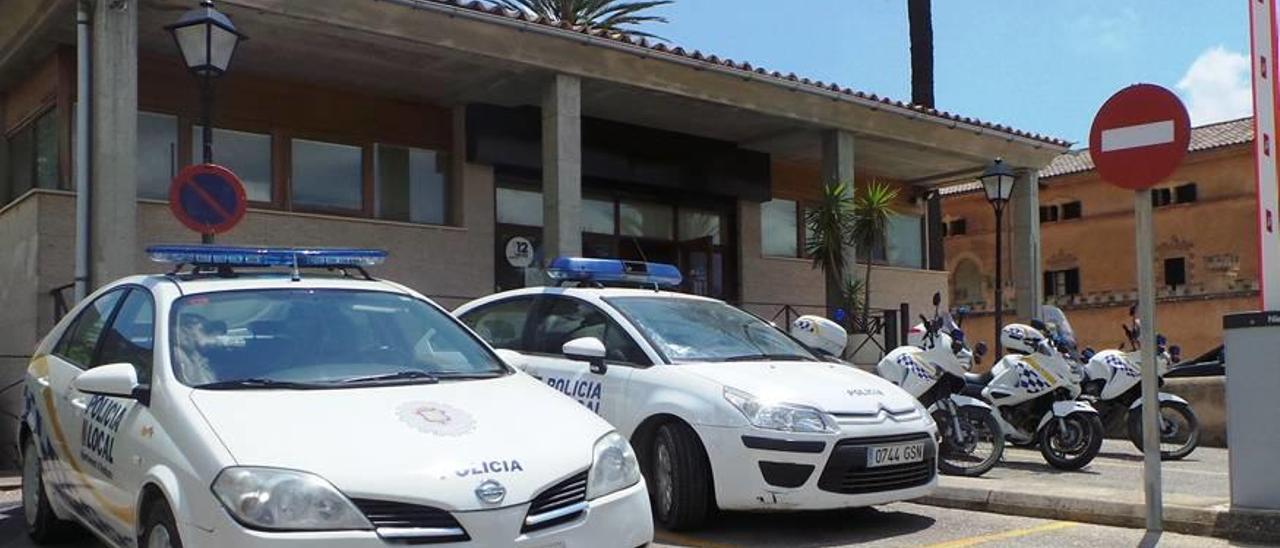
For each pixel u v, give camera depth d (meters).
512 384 5.18
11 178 14.98
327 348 5.22
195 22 10.05
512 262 16.14
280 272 6.03
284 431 4.22
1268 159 6.71
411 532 3.89
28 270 12.42
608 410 7.07
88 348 5.98
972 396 10.02
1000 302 17.83
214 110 13.91
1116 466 10.05
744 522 7.12
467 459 4.16
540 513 4.14
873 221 17.05
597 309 7.66
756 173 19.12
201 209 9.62
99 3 10.81
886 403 6.86
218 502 3.95
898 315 19.39
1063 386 9.61
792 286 20.11
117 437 4.90
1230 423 6.65
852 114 17.03
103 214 10.62
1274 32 6.93
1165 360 11.04
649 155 17.44
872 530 6.94
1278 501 6.45
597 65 14.04
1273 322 6.48
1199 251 40.88
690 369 6.88
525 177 16.70
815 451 6.36
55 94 12.99
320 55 13.29
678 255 18.70
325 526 3.85
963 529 6.98
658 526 6.83
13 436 12.22
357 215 15.12
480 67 13.75
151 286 5.61
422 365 5.29
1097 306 40.28
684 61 14.62
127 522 4.69
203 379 4.77
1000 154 19.42
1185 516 6.77
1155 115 6.54
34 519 6.57
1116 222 43.25
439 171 15.98
